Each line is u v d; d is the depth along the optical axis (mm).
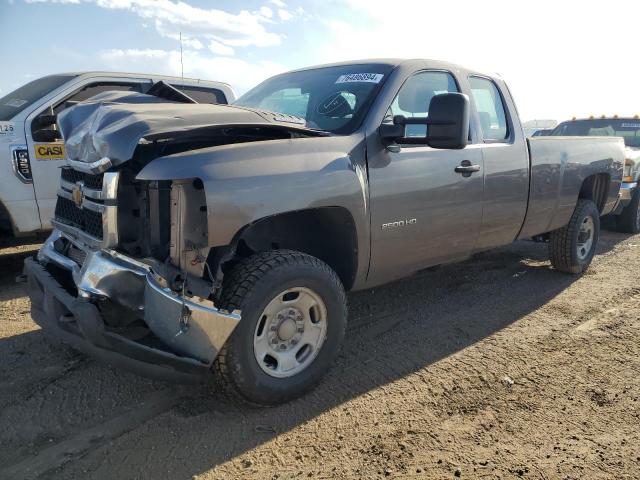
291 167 3014
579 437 2914
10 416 3023
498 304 5066
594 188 6379
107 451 2734
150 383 3406
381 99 3699
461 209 4164
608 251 7457
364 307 4941
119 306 2826
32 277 3338
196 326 2723
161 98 3426
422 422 3037
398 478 2562
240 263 3043
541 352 3994
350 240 3463
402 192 3664
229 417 3051
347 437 2887
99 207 2836
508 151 4621
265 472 2602
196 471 2604
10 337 4074
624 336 4305
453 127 3246
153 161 2717
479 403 3252
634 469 2652
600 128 10695
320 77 4293
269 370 3080
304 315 3223
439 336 4285
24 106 5762
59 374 3506
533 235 5324
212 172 2715
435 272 6109
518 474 2602
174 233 2775
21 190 5629
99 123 2924
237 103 4645
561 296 5320
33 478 2527
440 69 4273
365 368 3695
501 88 4867
